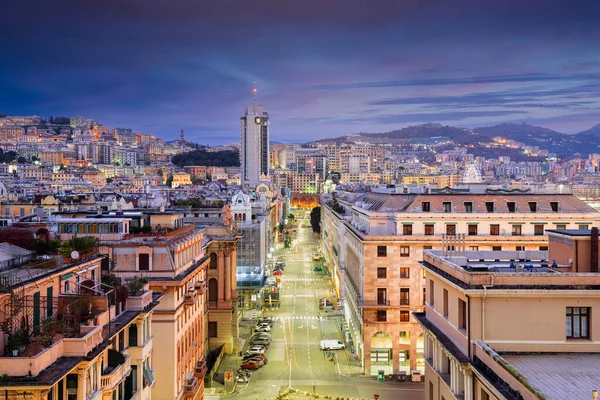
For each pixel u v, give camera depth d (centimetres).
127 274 8306
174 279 8294
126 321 6006
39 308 4875
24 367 4125
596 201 16600
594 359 5259
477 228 11919
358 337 13038
